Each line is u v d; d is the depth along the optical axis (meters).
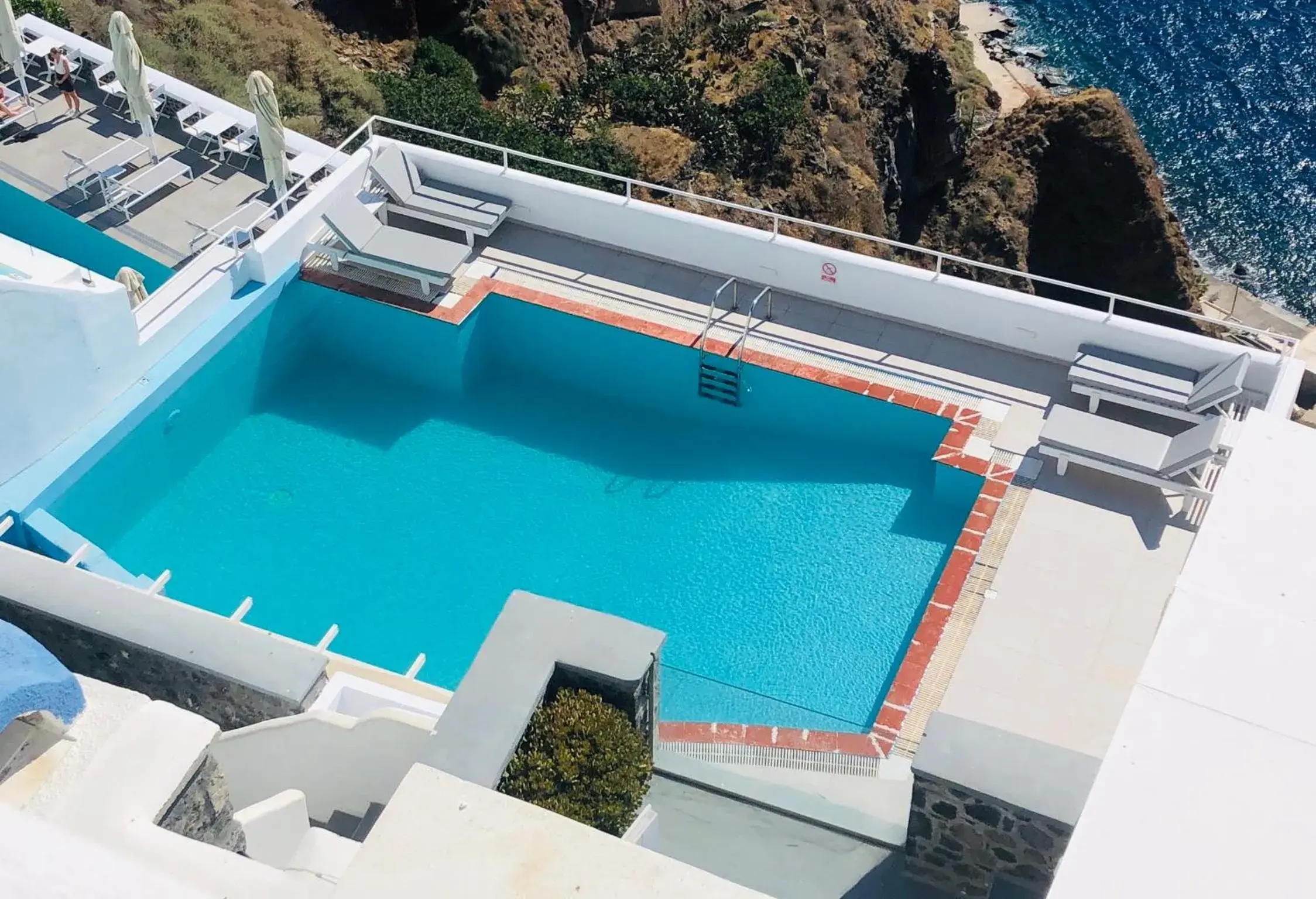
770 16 40.78
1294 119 56.09
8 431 12.48
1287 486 5.30
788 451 14.34
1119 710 11.14
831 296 14.85
